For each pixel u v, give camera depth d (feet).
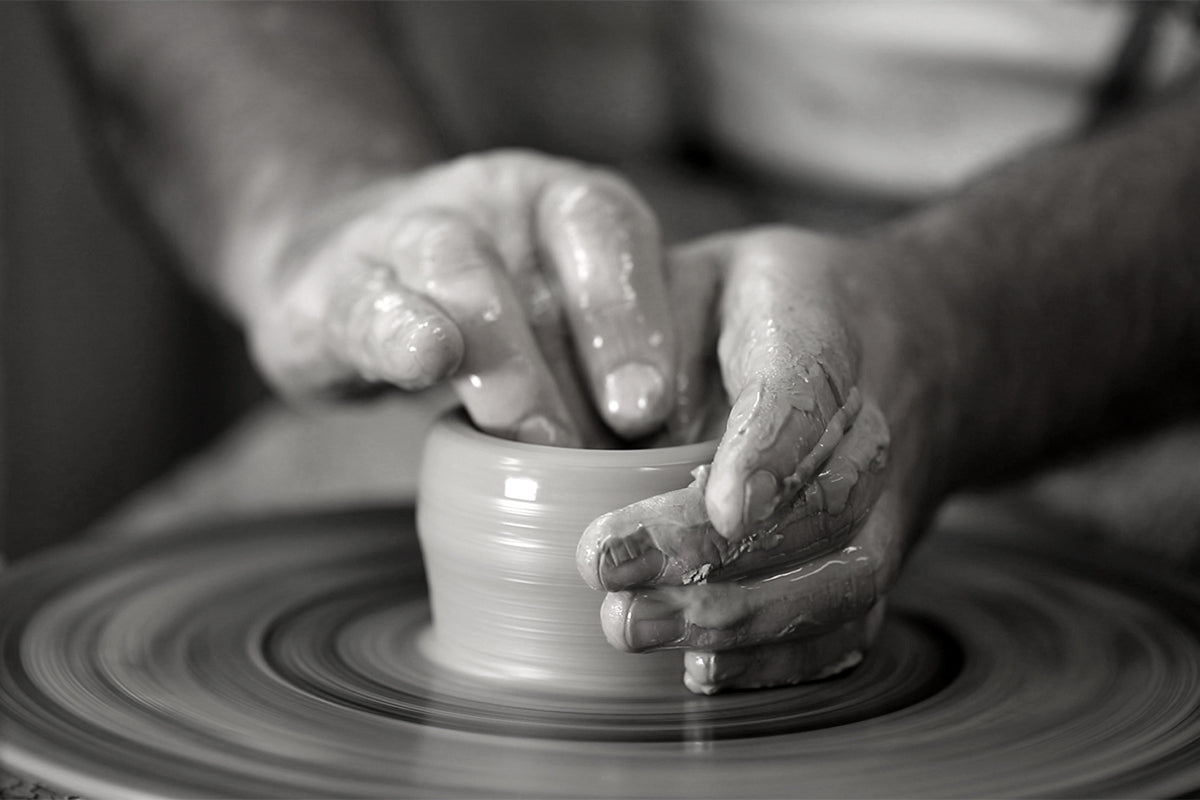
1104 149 4.21
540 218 3.01
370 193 3.74
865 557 2.53
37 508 6.59
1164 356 4.03
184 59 4.90
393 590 3.36
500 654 2.72
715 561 2.31
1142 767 2.30
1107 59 5.45
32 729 2.40
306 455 5.23
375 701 2.63
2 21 5.98
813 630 2.51
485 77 7.52
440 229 2.90
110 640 2.97
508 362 2.78
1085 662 2.90
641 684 2.63
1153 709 2.60
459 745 2.38
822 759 2.32
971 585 3.43
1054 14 5.45
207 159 4.62
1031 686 2.75
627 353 2.84
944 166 5.91
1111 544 4.27
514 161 3.13
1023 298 3.57
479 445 2.71
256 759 2.29
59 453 6.70
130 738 2.37
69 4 5.15
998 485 3.87
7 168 6.11
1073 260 3.76
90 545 3.60
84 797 2.19
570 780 2.22
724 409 2.87
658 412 2.80
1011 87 5.67
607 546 2.25
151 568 3.45
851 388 2.56
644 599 2.34
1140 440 4.85
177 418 7.68
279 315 3.52
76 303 6.71
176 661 2.85
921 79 5.81
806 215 6.38
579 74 7.31
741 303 2.81
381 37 5.56
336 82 4.91
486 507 2.65
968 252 3.54
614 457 2.60
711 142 6.73
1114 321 3.83
